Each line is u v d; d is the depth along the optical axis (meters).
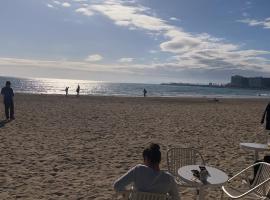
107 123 15.82
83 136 12.12
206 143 11.55
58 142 10.88
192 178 4.35
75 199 5.96
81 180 7.03
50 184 6.72
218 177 4.41
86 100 34.16
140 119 17.78
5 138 11.23
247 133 13.97
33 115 18.22
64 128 13.88
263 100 57.03
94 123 15.70
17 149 9.64
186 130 14.30
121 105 28.17
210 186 4.19
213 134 13.50
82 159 8.76
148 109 24.66
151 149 3.88
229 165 8.56
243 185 6.46
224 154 9.83
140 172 3.81
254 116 21.55
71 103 28.42
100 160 8.72
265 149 6.46
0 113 18.91
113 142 11.18
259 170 5.23
